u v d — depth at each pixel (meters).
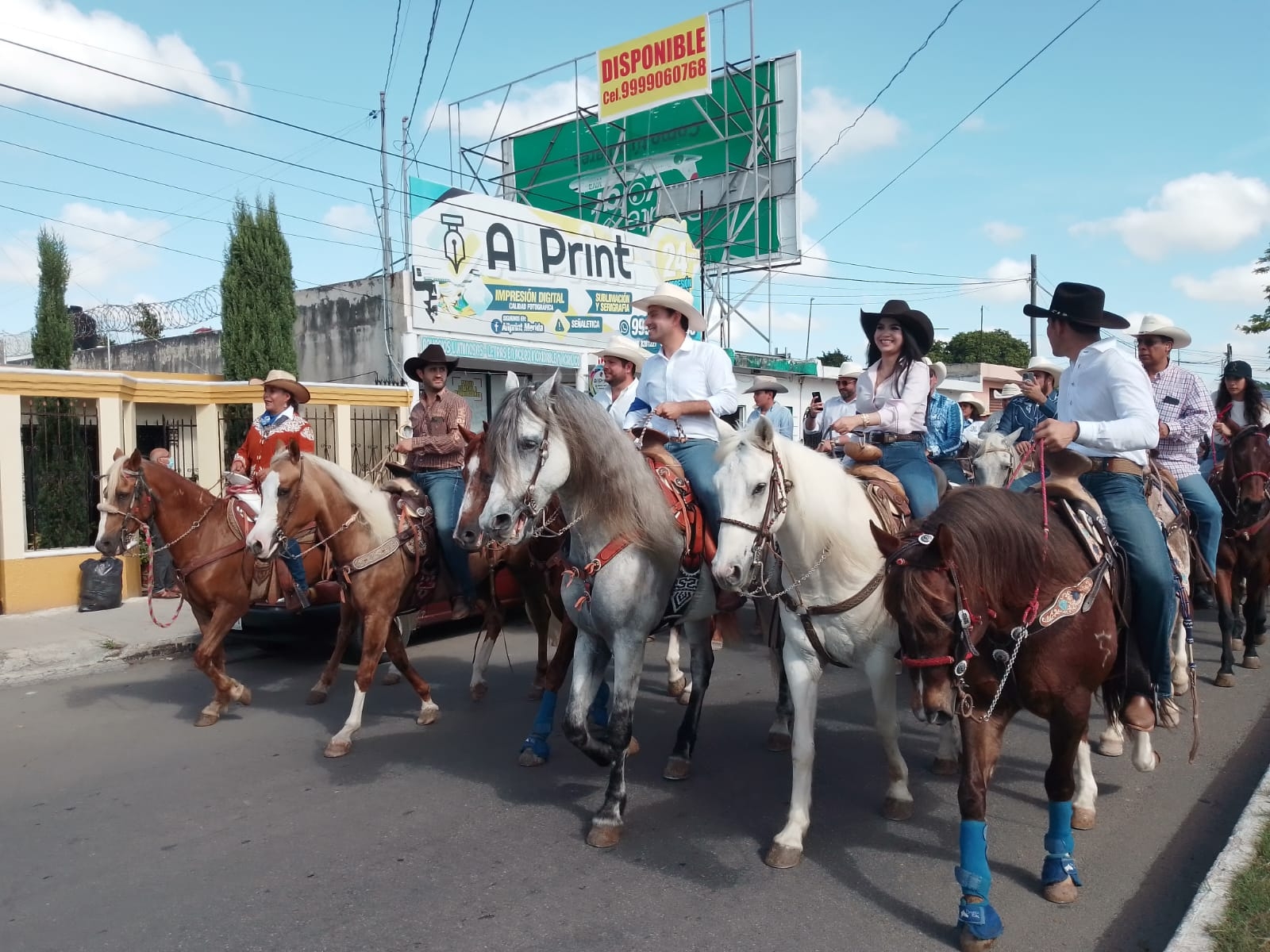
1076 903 3.59
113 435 10.37
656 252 18.81
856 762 5.31
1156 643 3.92
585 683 4.42
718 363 5.20
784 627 4.16
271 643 9.00
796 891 3.74
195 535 6.26
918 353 4.75
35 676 7.54
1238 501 6.79
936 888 3.75
